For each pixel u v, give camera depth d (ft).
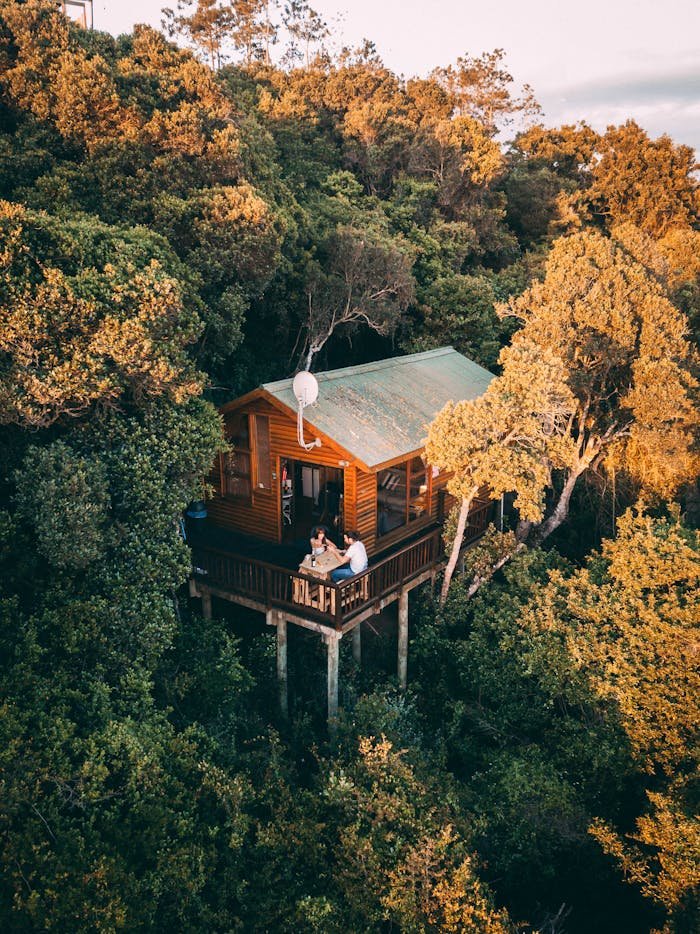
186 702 42.27
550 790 40.42
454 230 99.30
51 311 33.83
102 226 41.63
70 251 36.17
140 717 34.86
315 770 43.62
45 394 33.81
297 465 58.49
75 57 54.03
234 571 46.44
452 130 113.19
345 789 35.01
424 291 83.97
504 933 30.27
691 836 33.63
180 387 39.29
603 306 59.26
